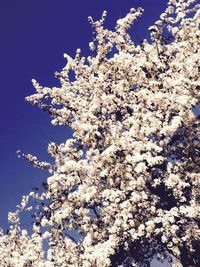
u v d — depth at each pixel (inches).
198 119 712.4
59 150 823.7
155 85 744.3
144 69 780.6
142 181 695.7
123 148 695.1
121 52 785.6
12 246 815.7
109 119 797.2
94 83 810.2
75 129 753.0
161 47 785.6
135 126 698.8
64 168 723.4
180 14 747.4
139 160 662.5
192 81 702.5
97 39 816.3
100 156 714.8
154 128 682.8
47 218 788.6
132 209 700.7
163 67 768.9
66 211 739.4
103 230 766.5
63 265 736.3
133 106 749.9
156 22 785.6
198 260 716.7
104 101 780.0
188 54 730.2
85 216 748.6
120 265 765.9
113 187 744.3
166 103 691.4
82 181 737.6
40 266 715.4
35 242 749.3
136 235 677.3
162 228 664.4
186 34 738.8
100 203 770.2
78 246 753.6
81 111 843.4
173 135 735.7
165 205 736.3
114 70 799.1
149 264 841.5
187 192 738.2
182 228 697.6
